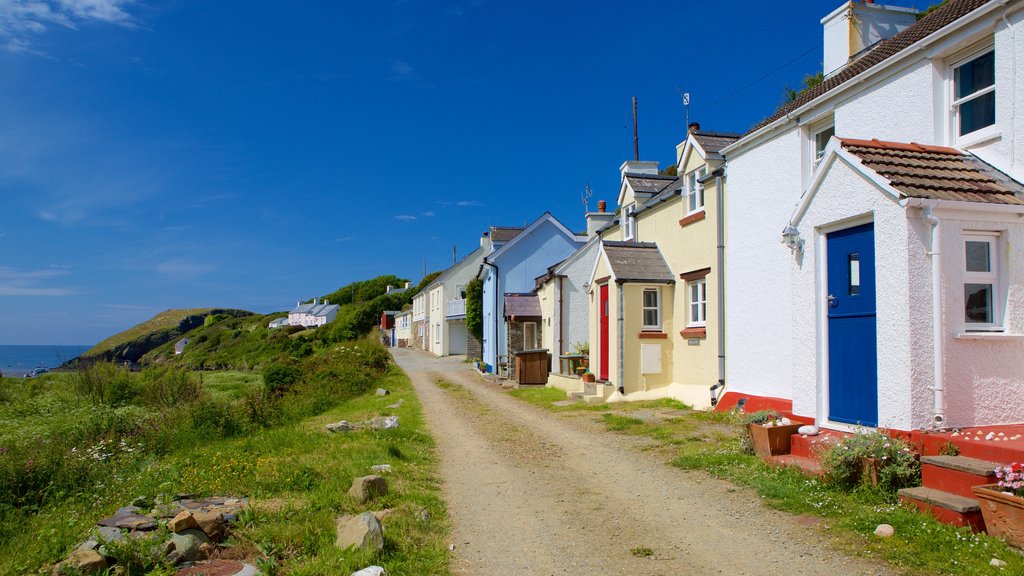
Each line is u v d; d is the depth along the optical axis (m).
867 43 13.62
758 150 12.78
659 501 7.17
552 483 8.27
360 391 22.31
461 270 50.59
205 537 5.61
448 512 7.02
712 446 9.86
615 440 11.11
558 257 33.69
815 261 8.11
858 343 7.51
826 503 6.28
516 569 5.32
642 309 16.62
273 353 65.75
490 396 19.84
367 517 5.72
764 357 12.48
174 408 16.20
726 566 5.16
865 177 7.12
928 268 6.61
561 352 24.03
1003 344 6.75
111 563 5.08
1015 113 7.43
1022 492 4.84
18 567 5.23
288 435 11.88
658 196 18.03
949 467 5.61
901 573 4.71
